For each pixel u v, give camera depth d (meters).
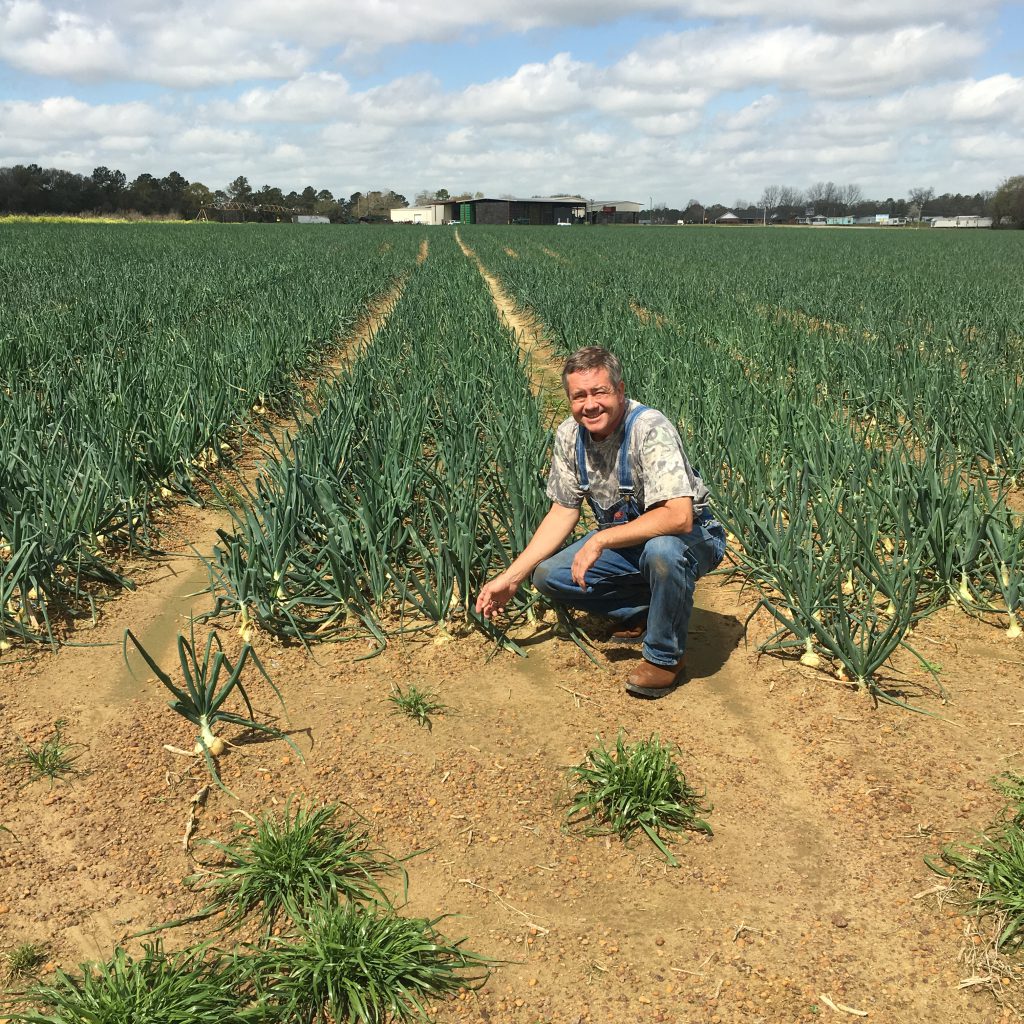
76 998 1.97
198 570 4.58
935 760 2.83
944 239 48.16
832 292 14.16
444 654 3.63
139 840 2.55
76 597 4.14
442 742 3.02
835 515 4.06
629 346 8.59
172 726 3.12
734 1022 1.95
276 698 3.32
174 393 6.41
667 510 3.04
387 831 2.58
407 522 4.40
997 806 2.58
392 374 7.41
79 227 50.84
